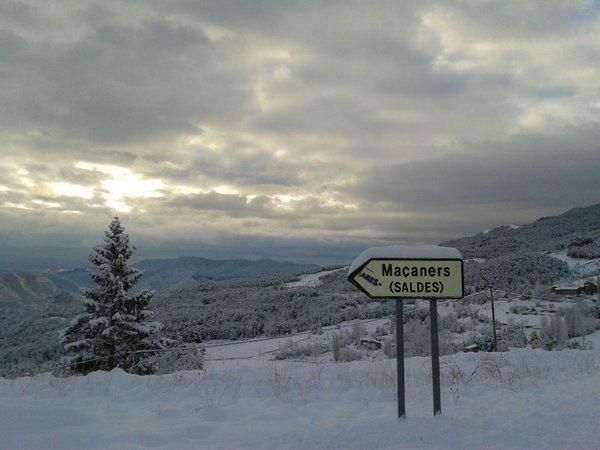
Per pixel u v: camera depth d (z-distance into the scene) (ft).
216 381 30.25
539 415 18.79
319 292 229.66
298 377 32.35
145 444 17.13
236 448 16.58
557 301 126.62
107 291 78.13
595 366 32.58
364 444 16.33
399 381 19.49
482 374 31.12
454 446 15.83
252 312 200.85
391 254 20.13
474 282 176.86
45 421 18.92
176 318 190.39
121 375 30.99
